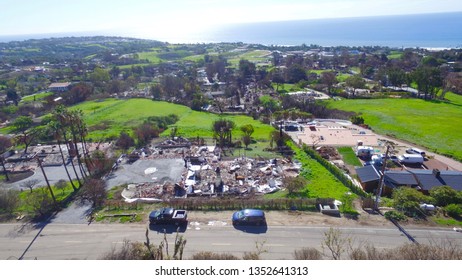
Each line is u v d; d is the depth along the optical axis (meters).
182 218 39.81
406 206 41.38
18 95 143.38
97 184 48.06
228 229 39.06
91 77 172.50
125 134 77.12
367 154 65.56
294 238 36.91
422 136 78.81
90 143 77.50
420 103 111.69
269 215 41.91
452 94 127.69
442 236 36.56
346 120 95.56
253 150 69.88
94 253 35.47
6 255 35.69
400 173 51.47
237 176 54.38
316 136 78.44
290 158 63.59
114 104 122.38
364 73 175.25
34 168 63.81
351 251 32.25
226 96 138.25
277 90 144.25
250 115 107.38
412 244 31.19
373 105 110.50
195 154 67.00
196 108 116.56
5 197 46.00
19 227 41.12
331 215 41.53
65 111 59.44
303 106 107.69
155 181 54.75
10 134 89.75
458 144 73.00
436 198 43.34
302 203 43.47
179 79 155.00
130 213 43.50
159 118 95.81
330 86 139.00
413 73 126.00
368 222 39.72
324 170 57.56
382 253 29.75
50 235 39.16
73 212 44.59
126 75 191.50
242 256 33.69
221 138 75.12
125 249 30.98
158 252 27.62
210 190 50.25
